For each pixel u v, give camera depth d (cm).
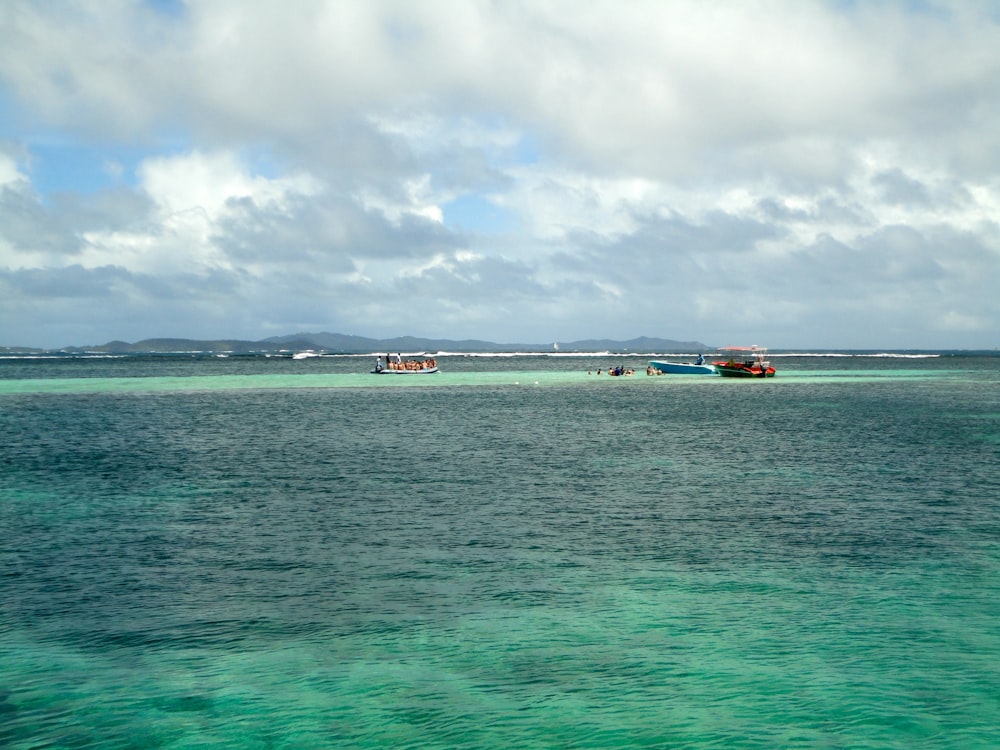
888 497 2525
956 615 1445
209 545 1934
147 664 1255
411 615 1457
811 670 1222
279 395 8250
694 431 4569
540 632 1375
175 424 5059
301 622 1423
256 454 3591
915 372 15162
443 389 9375
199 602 1526
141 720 1087
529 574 1700
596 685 1179
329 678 1206
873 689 1159
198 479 2898
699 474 3002
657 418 5444
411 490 2666
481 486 2741
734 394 8206
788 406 6506
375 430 4656
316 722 1080
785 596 1555
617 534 2042
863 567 1744
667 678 1199
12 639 1348
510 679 1199
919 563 1772
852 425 4891
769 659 1262
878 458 3419
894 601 1521
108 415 5766
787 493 2597
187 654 1291
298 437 4284
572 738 1037
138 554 1853
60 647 1316
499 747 1018
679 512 2308
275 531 2073
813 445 3884
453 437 4278
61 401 7338
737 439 4147
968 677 1195
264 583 1639
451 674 1218
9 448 3819
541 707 1116
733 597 1550
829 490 2652
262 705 1127
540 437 4262
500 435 4378
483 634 1366
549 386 9981
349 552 1870
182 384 10650
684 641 1335
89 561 1794
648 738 1034
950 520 2192
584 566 1759
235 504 2430
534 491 2642
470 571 1722
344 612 1473
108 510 2344
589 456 3512
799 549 1892
